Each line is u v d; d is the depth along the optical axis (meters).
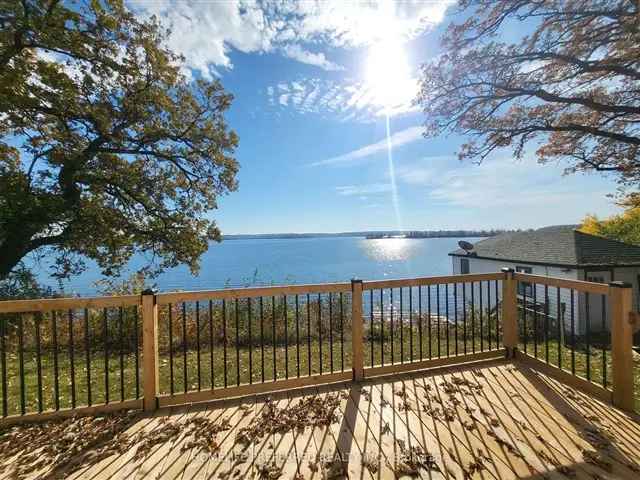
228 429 2.24
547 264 11.29
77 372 4.04
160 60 8.71
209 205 11.62
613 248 11.61
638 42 5.55
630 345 2.43
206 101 10.41
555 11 6.24
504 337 3.61
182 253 11.18
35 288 9.31
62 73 7.50
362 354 3.06
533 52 6.71
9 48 7.03
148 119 9.29
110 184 9.62
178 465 1.87
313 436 2.13
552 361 4.15
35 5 7.36
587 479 1.68
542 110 7.61
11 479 1.77
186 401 2.64
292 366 4.04
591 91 7.20
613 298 2.50
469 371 3.22
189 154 10.46
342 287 3.05
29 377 3.88
